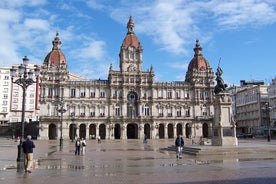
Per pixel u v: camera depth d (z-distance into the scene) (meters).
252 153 45.38
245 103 171.75
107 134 140.38
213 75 152.25
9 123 170.50
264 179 22.52
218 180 22.39
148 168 29.95
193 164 32.91
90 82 143.25
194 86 149.75
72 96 140.62
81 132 142.62
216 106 53.62
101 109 143.00
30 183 21.80
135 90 146.25
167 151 56.16
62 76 140.88
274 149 47.47
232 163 33.19
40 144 90.31
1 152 52.00
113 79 144.50
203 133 150.00
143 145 81.94
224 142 51.72
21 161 35.53
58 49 146.00
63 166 32.19
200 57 155.50
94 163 35.06
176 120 146.75
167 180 22.66
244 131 174.25
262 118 155.50
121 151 56.53
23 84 37.06
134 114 145.25
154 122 144.12
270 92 150.62
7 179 23.61
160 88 148.00
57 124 137.25
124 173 26.61
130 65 147.00
